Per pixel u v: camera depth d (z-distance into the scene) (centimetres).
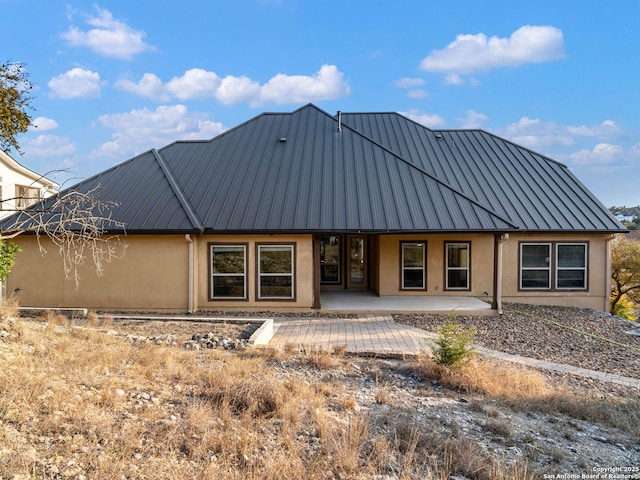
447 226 1401
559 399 732
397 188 1569
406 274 1694
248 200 1517
